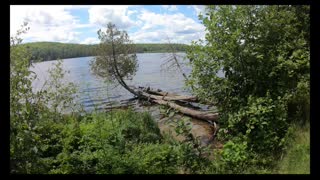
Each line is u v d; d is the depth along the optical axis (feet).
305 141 21.97
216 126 35.14
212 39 27.73
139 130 31.65
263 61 26.96
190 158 23.34
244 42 27.50
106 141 24.52
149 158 23.31
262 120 24.59
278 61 26.45
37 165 22.02
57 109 27.94
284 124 24.62
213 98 28.73
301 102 25.73
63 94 28.22
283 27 27.61
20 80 22.68
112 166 22.41
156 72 107.76
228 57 27.22
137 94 65.77
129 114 35.29
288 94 25.94
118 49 75.56
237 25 27.30
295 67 26.25
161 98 60.34
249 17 27.43
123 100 63.77
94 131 25.85
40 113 24.72
